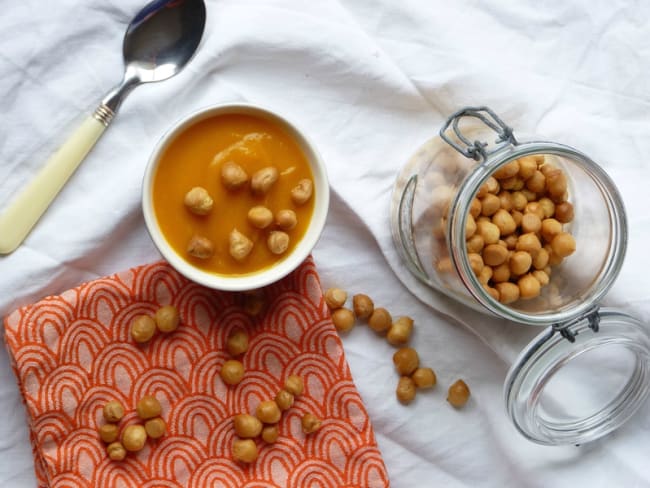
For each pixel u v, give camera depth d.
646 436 0.40
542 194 0.34
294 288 0.36
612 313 0.35
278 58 0.37
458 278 0.33
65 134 0.35
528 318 0.32
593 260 0.34
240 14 0.36
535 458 0.40
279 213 0.33
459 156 0.33
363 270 0.38
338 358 0.36
